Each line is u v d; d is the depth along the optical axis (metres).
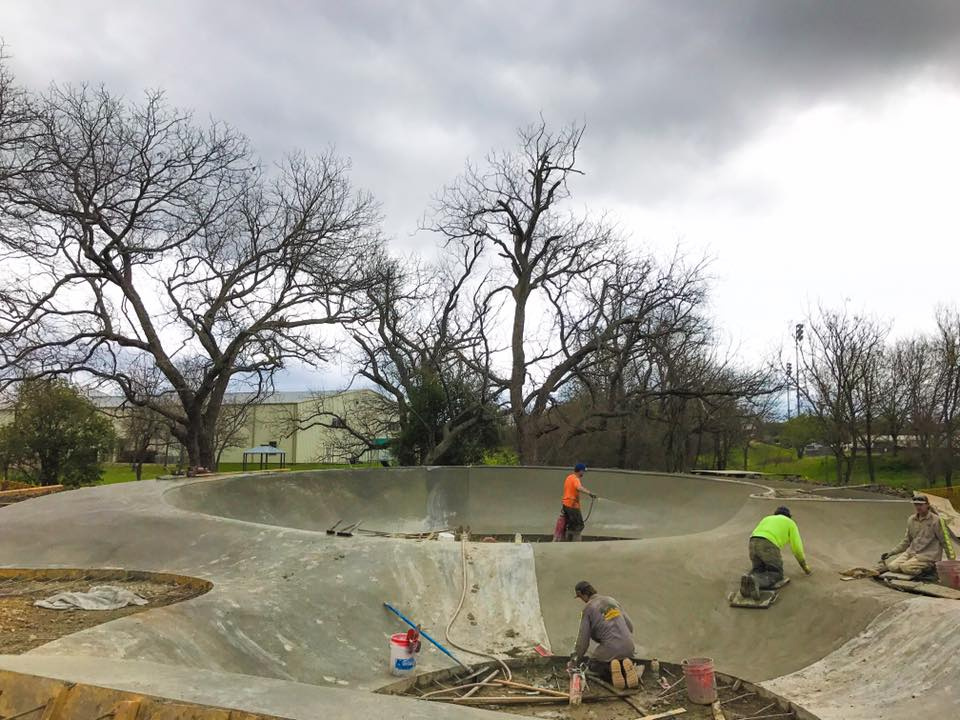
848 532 9.80
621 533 15.59
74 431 21.72
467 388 26.78
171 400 32.78
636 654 7.54
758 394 26.44
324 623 7.39
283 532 9.52
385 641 7.53
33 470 21.89
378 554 8.87
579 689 6.45
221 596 7.12
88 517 10.33
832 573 8.27
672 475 16.33
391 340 27.81
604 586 8.64
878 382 25.25
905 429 25.89
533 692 6.72
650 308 28.12
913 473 27.27
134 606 7.24
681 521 15.15
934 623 6.36
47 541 9.62
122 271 23.30
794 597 7.91
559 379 28.48
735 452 41.22
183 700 3.33
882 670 6.15
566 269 29.09
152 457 43.12
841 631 7.05
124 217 22.69
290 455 44.62
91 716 3.39
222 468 40.69
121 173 21.95
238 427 36.34
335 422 29.69
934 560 7.79
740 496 14.28
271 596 7.45
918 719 5.13
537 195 28.06
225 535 9.47
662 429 32.88
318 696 3.43
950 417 22.95
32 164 20.14
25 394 22.17
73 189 21.47
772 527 8.30
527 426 27.50
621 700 6.53
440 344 28.20
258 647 6.52
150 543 9.37
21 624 6.39
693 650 7.53
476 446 27.02
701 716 6.10
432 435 26.38
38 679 3.72
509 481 17.61
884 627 6.71
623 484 16.89
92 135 21.33
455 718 3.12
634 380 34.12
